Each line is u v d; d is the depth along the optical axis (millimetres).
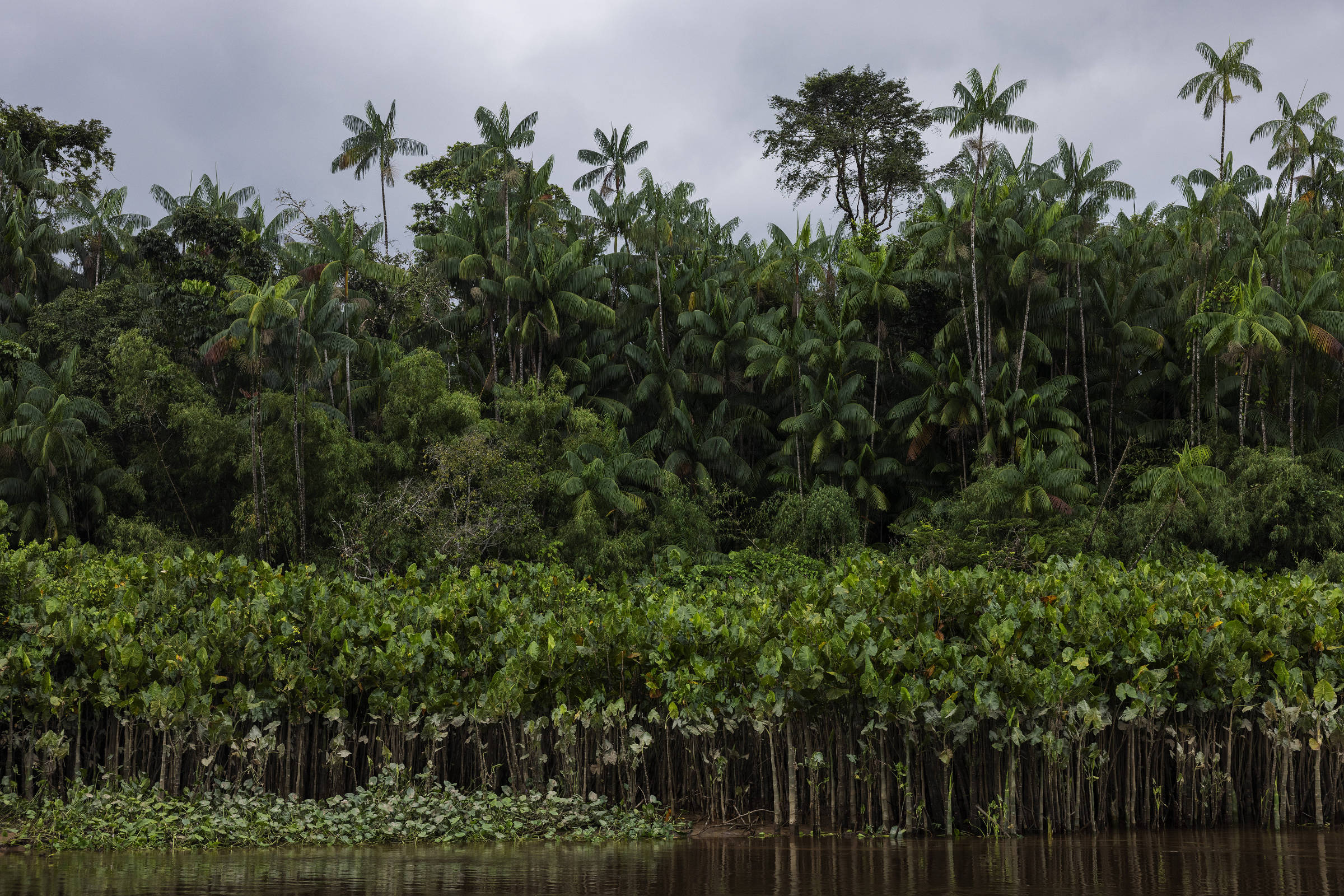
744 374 34156
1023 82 33375
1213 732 10648
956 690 9695
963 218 32156
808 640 10250
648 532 28891
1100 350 33250
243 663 10680
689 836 10086
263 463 26406
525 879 7945
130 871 8211
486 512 25781
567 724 10383
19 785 10680
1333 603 11234
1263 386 31031
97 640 10609
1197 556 25250
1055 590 11680
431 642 10953
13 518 26625
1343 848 9312
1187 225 32375
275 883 7742
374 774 11156
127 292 30891
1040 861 8711
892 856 8992
